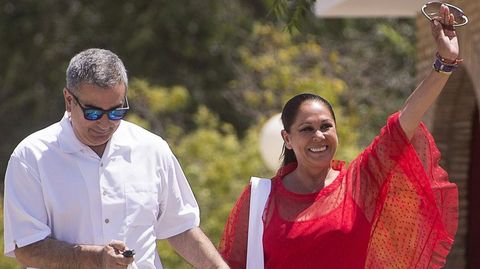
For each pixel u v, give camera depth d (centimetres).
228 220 1323
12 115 4759
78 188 1199
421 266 1284
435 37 1220
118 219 1206
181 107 4247
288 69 3922
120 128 1231
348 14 2455
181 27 4678
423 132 1278
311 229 1251
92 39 4722
